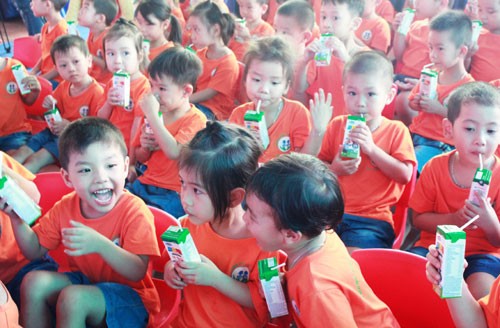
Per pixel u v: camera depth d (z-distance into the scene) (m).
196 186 1.49
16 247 1.88
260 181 1.35
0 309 1.34
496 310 1.36
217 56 3.51
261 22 4.28
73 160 1.65
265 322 1.58
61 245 2.01
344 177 2.23
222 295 1.57
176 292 1.72
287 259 1.51
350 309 1.30
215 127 1.55
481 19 3.48
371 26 4.10
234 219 1.59
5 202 1.59
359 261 1.58
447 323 1.50
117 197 1.74
